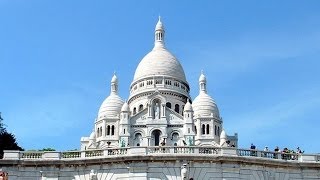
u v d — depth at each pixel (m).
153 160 60.34
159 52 188.38
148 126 158.50
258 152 63.12
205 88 181.38
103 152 62.69
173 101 174.62
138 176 59.97
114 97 181.38
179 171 60.12
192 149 61.94
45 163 62.06
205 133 166.38
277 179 62.50
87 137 175.12
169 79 179.88
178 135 158.38
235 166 61.06
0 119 97.50
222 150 61.94
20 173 61.72
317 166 63.66
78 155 63.12
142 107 174.25
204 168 60.44
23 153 63.19
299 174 63.34
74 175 61.72
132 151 61.78
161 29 195.88
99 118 175.00
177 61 188.25
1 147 93.06
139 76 182.62
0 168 61.72
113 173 60.88
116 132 171.25
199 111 169.88
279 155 64.00
